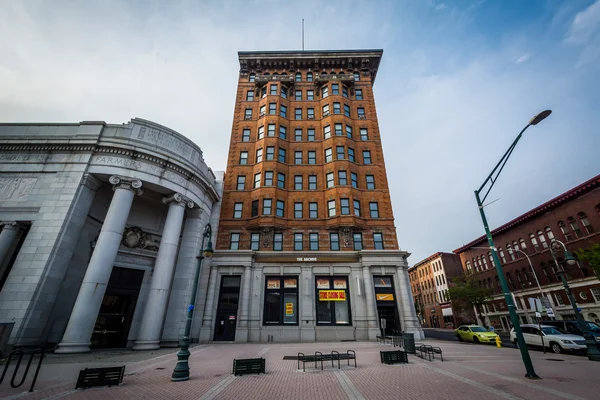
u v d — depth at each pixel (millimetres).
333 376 9945
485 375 9797
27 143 19875
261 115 34062
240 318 24109
